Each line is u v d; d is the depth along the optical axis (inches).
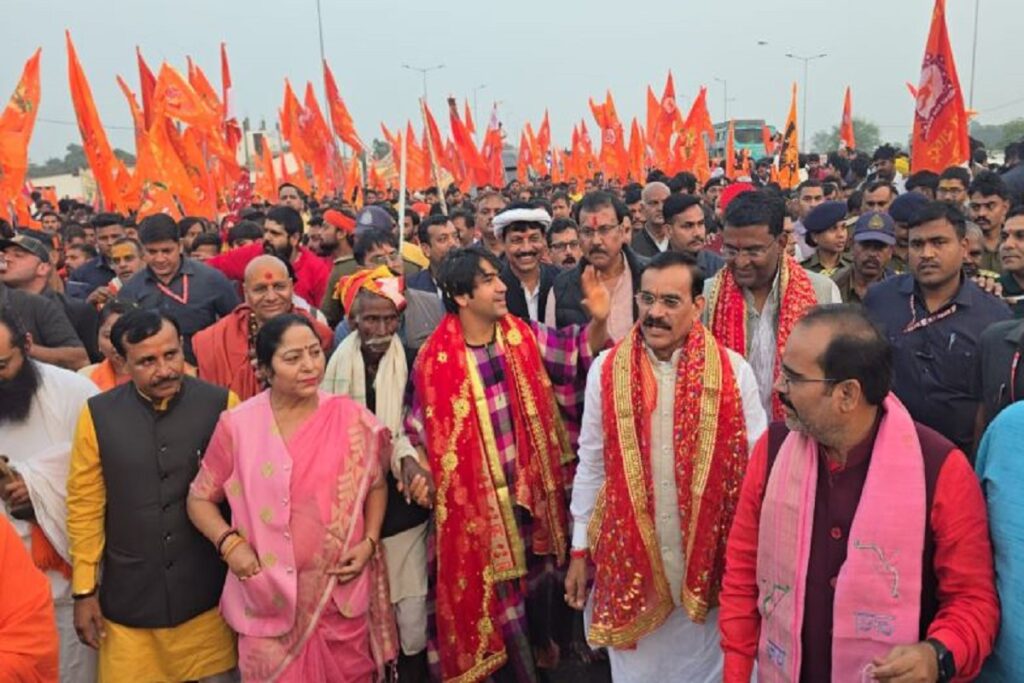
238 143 558.3
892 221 189.8
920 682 76.5
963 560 81.2
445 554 134.6
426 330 161.2
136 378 121.7
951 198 274.7
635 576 114.9
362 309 141.7
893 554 80.4
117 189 358.9
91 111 350.0
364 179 718.5
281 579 117.3
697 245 213.8
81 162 2183.8
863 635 81.1
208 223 370.0
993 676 83.7
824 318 81.7
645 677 123.1
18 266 197.0
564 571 149.7
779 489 87.5
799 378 81.4
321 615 120.8
